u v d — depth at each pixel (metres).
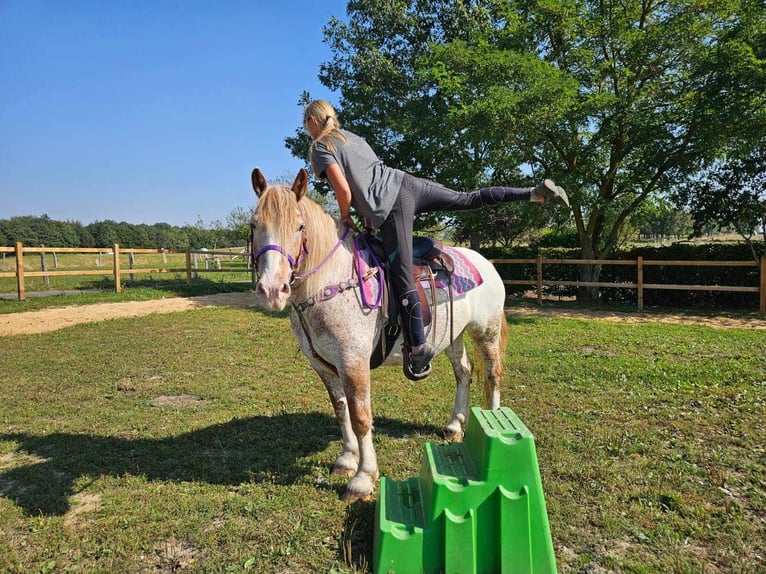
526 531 2.44
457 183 14.35
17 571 2.60
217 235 37.09
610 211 13.71
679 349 7.75
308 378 6.51
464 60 12.74
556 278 15.73
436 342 3.62
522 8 13.92
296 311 3.31
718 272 13.30
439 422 4.72
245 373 6.77
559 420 4.65
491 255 16.80
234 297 15.97
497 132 12.20
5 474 3.74
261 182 3.11
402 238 3.19
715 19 13.05
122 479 3.59
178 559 2.71
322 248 3.06
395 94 16.50
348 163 3.10
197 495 3.36
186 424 4.76
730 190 13.47
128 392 5.89
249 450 4.15
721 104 11.44
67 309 13.08
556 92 11.91
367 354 3.22
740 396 5.19
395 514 2.72
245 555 2.71
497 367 4.35
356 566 2.62
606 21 13.48
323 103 3.31
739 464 3.67
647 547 2.75
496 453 2.49
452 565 2.45
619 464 3.73
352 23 17.70
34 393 5.86
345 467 3.66
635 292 14.53
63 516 3.14
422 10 17.20
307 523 3.00
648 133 12.67
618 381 5.92
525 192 3.29
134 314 12.44
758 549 2.71
